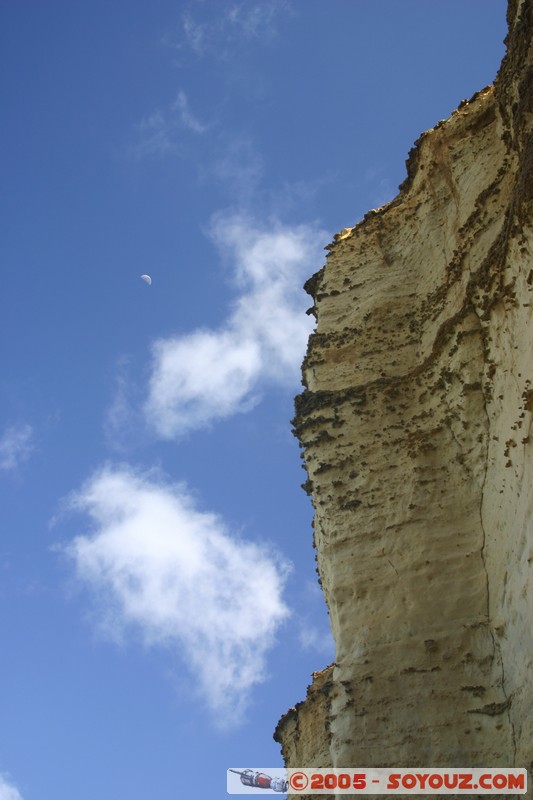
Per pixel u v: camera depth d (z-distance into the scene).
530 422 15.94
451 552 17.14
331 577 17.73
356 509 18.20
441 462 18.09
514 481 16.31
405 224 21.98
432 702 15.83
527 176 16.19
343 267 22.09
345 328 20.84
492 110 21.11
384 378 19.62
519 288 16.70
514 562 15.92
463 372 18.19
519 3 18.39
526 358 16.30
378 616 17.00
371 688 16.25
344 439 19.06
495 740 15.15
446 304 19.59
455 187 20.80
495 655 15.91
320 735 21.86
